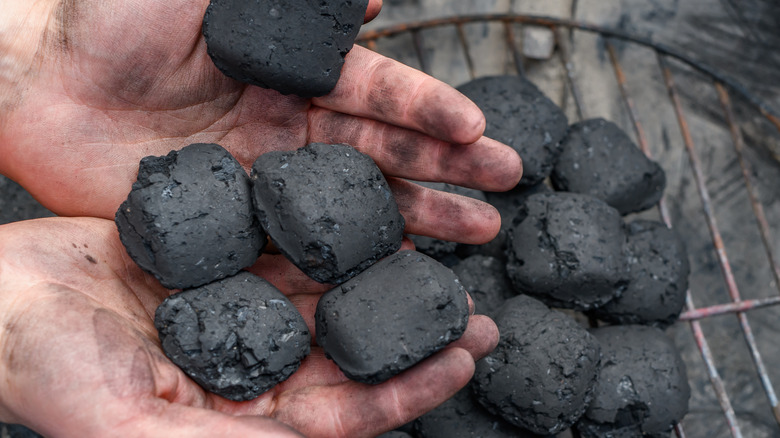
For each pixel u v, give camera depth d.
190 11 0.39
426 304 0.36
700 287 0.55
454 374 0.35
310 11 0.38
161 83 0.40
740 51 0.56
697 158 0.53
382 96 0.38
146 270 0.37
